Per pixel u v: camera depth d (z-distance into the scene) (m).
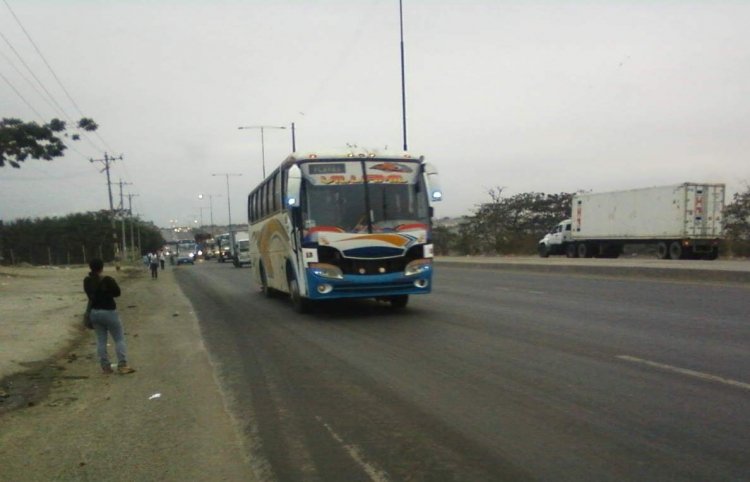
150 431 6.37
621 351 9.24
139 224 112.38
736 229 37.97
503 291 19.66
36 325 14.30
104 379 8.96
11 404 7.59
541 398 6.87
